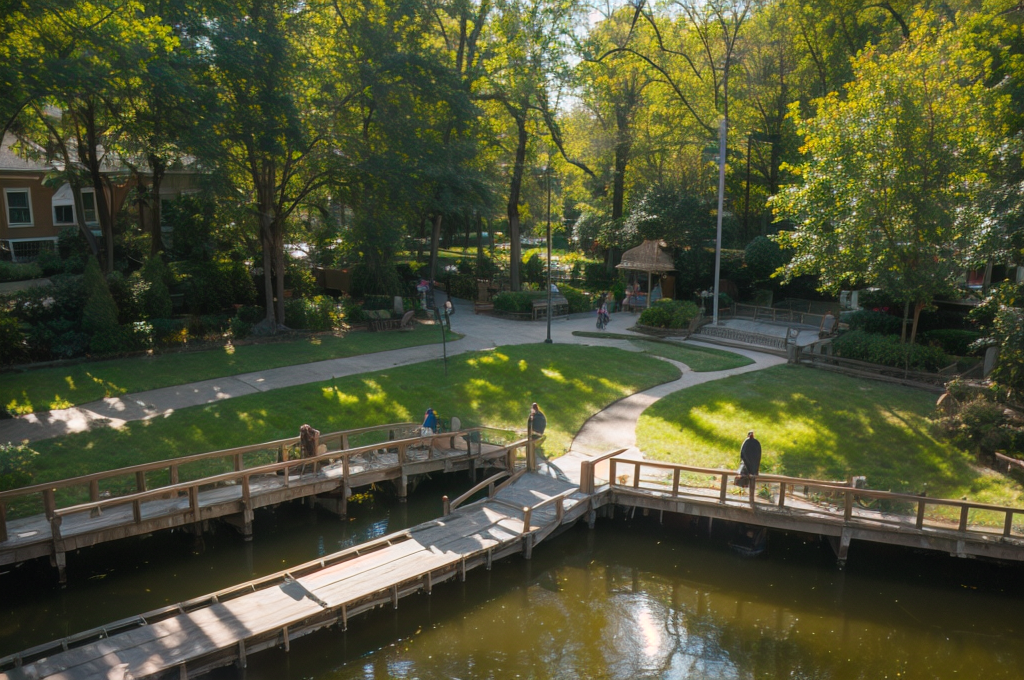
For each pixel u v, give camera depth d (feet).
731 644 46.37
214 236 130.11
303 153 108.68
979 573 56.44
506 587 52.90
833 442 74.38
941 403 80.12
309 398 82.28
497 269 179.01
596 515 64.28
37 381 83.05
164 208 142.41
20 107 78.89
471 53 149.48
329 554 56.24
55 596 49.01
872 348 99.09
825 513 58.03
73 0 74.74
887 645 46.68
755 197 191.21
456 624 47.85
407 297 143.43
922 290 88.89
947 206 85.15
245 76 98.32
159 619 45.47
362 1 114.93
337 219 156.87
